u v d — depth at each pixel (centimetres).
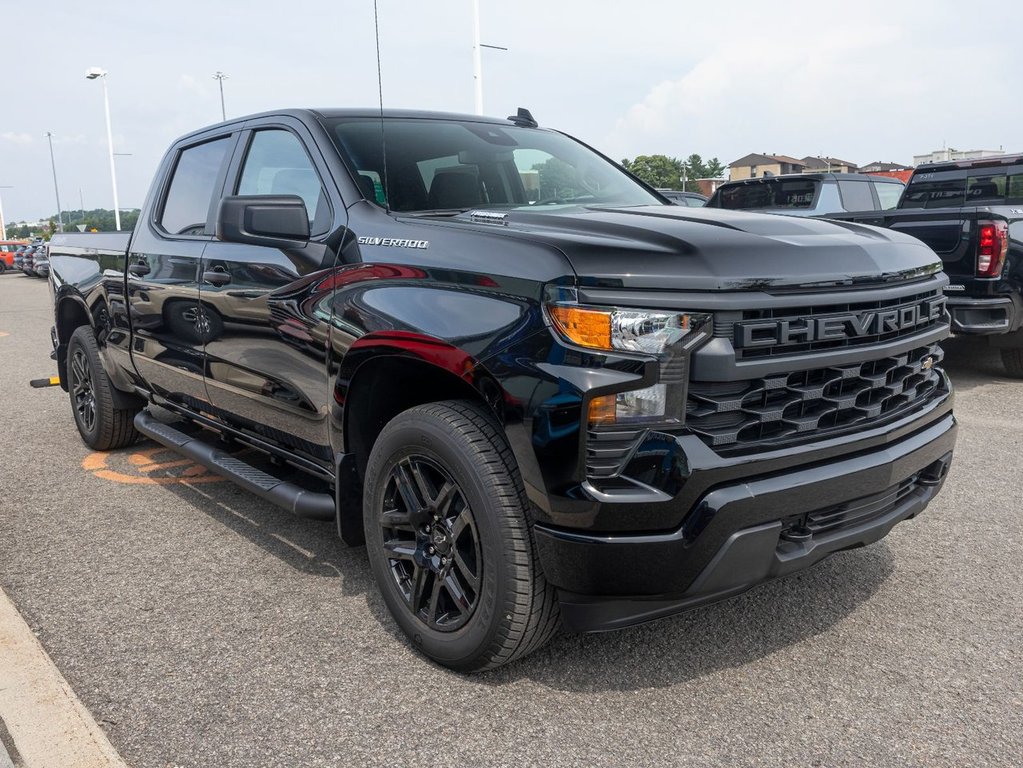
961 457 504
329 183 329
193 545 389
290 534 402
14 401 726
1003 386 708
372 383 302
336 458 311
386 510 289
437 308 261
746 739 240
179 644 297
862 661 280
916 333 292
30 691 263
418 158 345
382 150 333
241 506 443
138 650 293
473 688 267
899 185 1093
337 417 306
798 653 286
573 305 229
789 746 236
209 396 402
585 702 258
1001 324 648
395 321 271
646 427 228
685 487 228
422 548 278
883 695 261
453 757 233
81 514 434
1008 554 365
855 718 249
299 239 316
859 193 1019
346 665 281
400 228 290
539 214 289
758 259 245
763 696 261
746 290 237
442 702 259
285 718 252
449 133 373
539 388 232
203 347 392
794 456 246
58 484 484
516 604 249
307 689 267
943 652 286
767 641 294
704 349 231
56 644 298
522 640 255
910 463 278
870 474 262
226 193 393
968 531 391
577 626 249
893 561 359
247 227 310
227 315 367
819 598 325
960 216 647
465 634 264
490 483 248
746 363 236
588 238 247
